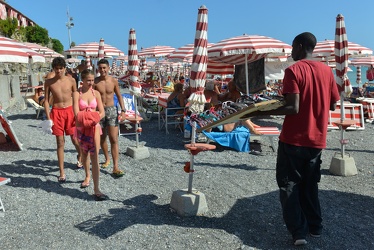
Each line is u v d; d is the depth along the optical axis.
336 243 3.80
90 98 5.20
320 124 3.61
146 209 4.67
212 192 5.29
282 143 3.71
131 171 6.34
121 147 8.25
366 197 5.17
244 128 8.27
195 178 5.99
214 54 8.98
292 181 3.70
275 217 4.44
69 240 3.84
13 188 5.32
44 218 4.38
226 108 4.65
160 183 5.71
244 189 5.45
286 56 13.31
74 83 5.84
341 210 4.68
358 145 8.71
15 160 6.83
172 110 10.35
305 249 3.67
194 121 4.59
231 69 14.41
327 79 3.65
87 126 4.85
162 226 4.17
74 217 4.41
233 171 6.41
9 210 4.57
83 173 6.12
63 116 5.66
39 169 6.28
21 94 18.19
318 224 3.89
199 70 4.90
